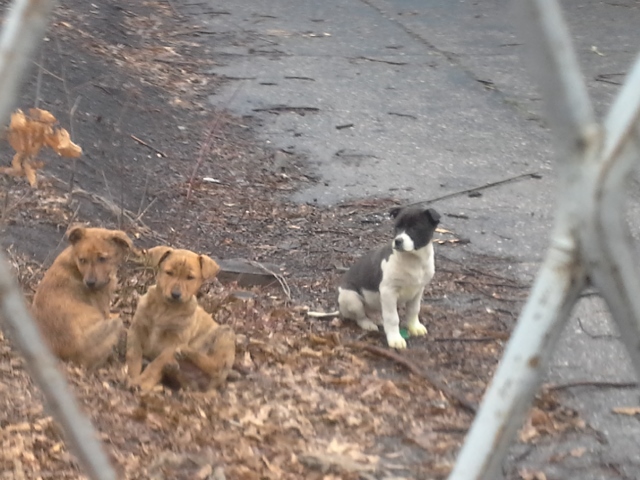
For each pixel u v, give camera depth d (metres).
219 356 7.55
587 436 7.27
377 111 18.69
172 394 7.22
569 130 2.04
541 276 2.13
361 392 7.87
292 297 10.30
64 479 5.59
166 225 12.10
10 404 6.37
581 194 2.04
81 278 7.40
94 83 16.56
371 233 12.62
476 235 12.57
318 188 14.41
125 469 5.82
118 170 13.33
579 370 8.53
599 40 24.77
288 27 25.75
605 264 2.06
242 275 10.55
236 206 13.27
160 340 7.27
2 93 1.92
